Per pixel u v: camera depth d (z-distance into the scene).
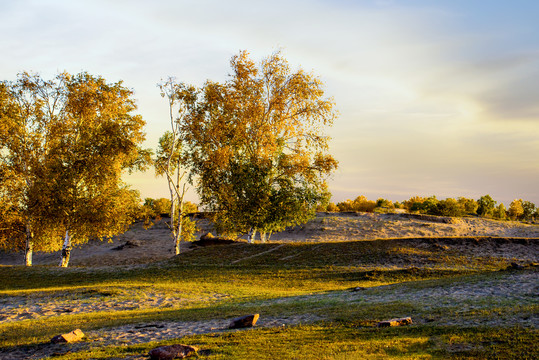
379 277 29.25
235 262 36.81
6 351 12.02
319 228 66.88
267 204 41.03
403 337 11.34
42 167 35.31
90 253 57.16
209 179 41.94
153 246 59.16
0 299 22.78
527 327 11.15
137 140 39.50
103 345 12.34
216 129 40.72
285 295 23.22
